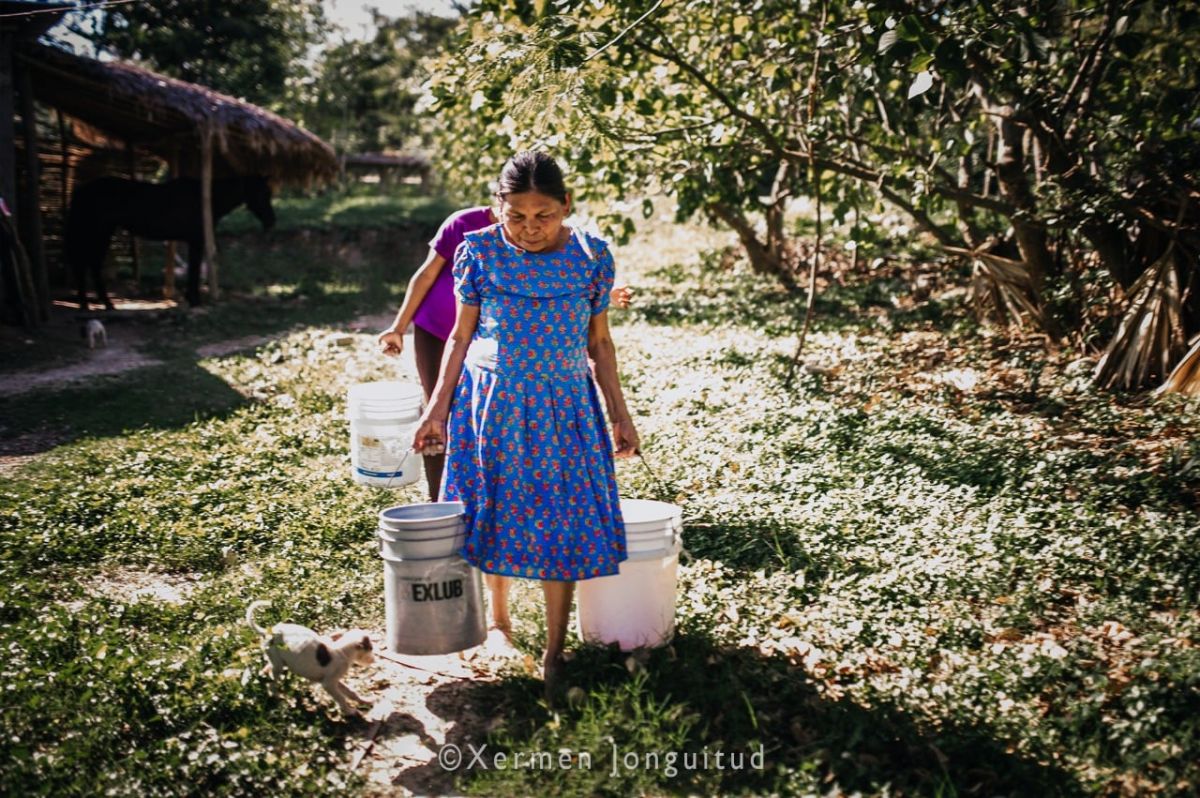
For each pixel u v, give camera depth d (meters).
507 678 4.29
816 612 4.89
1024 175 10.01
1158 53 10.25
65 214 20.08
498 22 8.93
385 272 23.92
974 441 7.21
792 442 7.44
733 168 10.86
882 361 10.53
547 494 3.93
